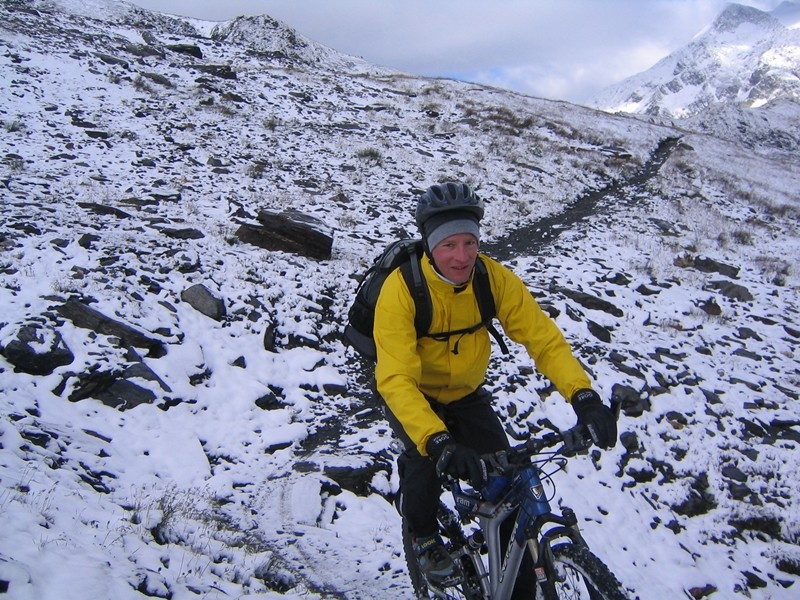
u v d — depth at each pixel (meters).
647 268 16.03
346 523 6.23
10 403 6.70
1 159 15.94
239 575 4.50
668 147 38.19
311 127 26.09
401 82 41.41
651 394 9.84
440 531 3.72
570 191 24.36
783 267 19.36
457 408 3.56
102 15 44.03
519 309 3.33
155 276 10.14
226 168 19.02
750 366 11.80
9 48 25.92
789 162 49.12
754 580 7.11
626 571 6.57
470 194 3.10
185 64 31.73
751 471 8.74
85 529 4.24
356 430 8.05
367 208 17.84
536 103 43.00
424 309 3.20
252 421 7.96
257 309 10.11
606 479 7.93
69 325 8.19
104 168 17.00
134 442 6.92
